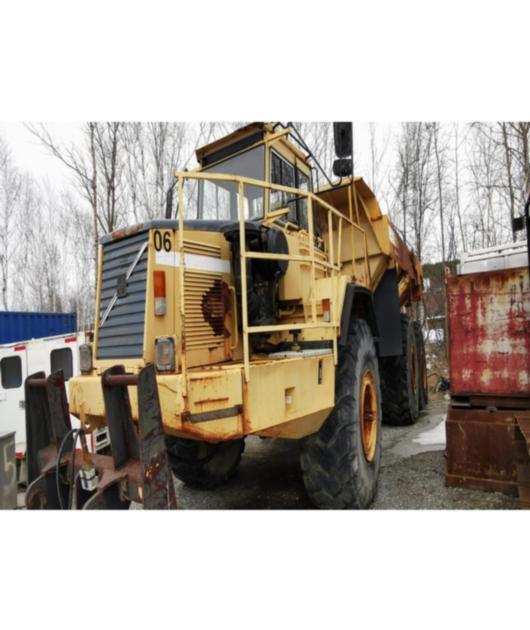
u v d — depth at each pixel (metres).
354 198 4.74
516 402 3.63
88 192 9.01
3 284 20.30
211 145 3.70
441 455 4.46
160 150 10.57
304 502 3.53
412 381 6.25
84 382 2.37
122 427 2.14
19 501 4.16
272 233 2.75
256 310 2.86
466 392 3.80
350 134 3.77
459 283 3.88
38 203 22.42
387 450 4.82
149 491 1.85
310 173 4.19
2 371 5.09
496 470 3.45
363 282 4.86
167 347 2.12
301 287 3.10
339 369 3.12
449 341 3.90
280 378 2.38
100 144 9.09
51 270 22.23
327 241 4.70
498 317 3.73
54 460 2.50
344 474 2.95
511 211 11.37
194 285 2.57
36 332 8.58
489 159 14.08
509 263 5.00
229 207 3.60
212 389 2.04
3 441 2.99
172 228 2.52
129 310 2.48
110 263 2.67
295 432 2.65
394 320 5.07
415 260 7.25
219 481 3.93
